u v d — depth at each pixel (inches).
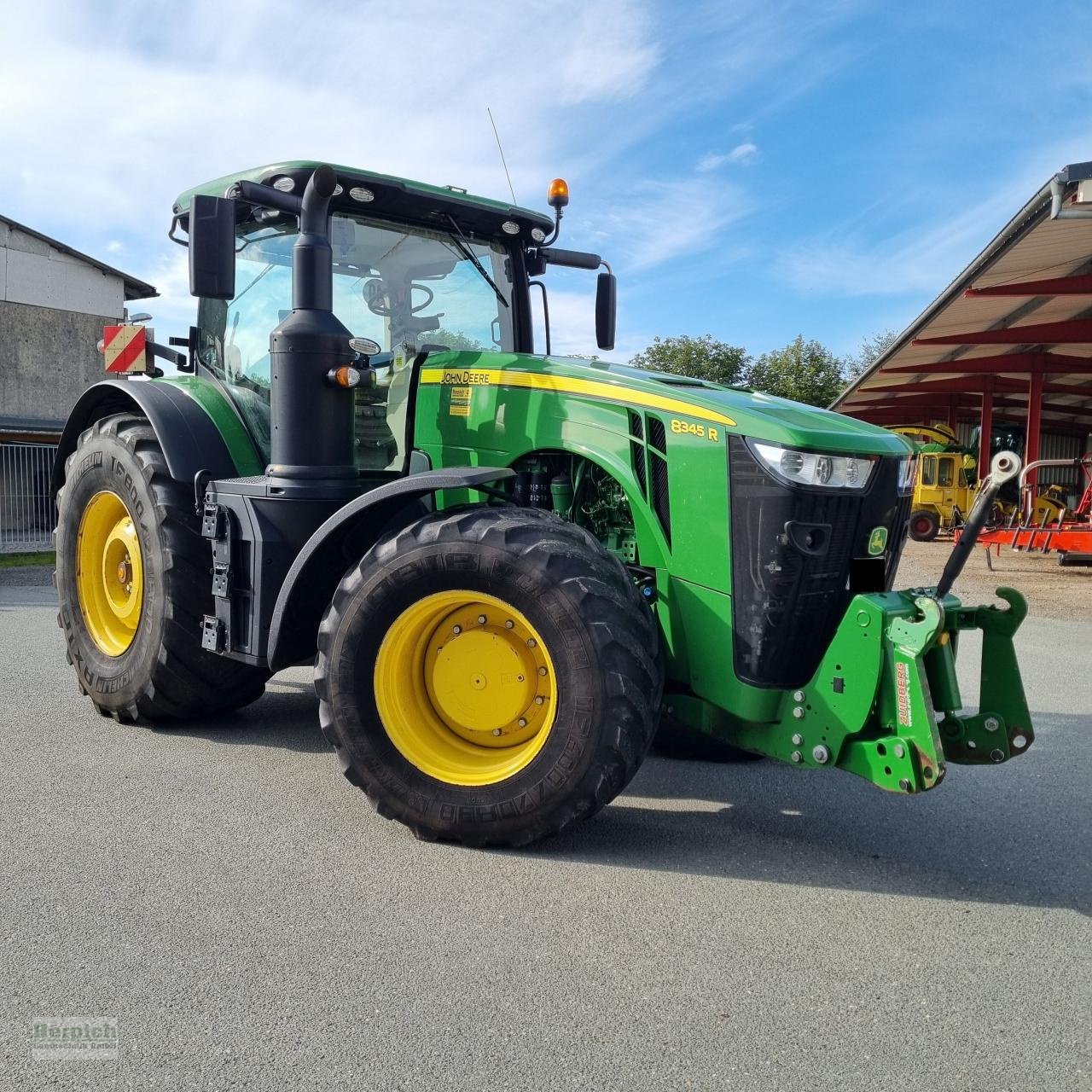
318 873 115.8
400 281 168.1
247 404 173.9
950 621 119.0
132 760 158.7
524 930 102.5
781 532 121.9
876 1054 81.7
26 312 811.4
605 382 138.8
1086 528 580.1
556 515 129.3
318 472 143.2
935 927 105.4
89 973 92.2
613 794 119.6
